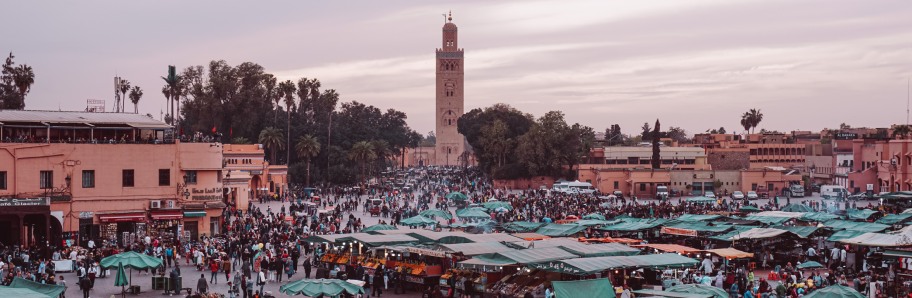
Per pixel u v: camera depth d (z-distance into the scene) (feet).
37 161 254.88
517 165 631.15
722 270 198.59
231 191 401.29
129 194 267.59
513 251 170.71
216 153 280.10
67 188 257.75
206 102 582.76
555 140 623.77
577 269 157.99
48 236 243.40
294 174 599.16
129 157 267.80
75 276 206.90
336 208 367.04
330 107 654.12
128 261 173.37
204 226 277.03
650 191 566.36
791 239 229.04
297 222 310.86
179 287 182.70
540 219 301.84
